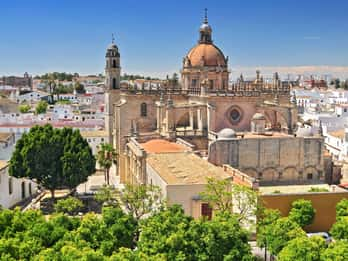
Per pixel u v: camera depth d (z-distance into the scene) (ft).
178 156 249.34
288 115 331.77
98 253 113.39
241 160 277.85
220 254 134.92
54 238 136.56
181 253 129.39
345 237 159.33
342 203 187.93
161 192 198.08
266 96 339.16
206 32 369.50
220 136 280.92
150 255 130.72
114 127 360.69
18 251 119.34
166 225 137.80
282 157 284.41
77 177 266.16
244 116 333.42
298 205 194.08
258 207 172.96
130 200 181.06
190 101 344.08
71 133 279.08
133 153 275.59
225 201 182.39
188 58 362.53
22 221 143.84
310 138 288.10
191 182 193.26
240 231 142.72
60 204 226.17
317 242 136.36
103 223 143.54
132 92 336.90
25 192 293.23
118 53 374.02
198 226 138.51
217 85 360.89
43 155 264.93
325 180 301.84
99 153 328.29
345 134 399.03
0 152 339.36
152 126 341.41
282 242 148.97
